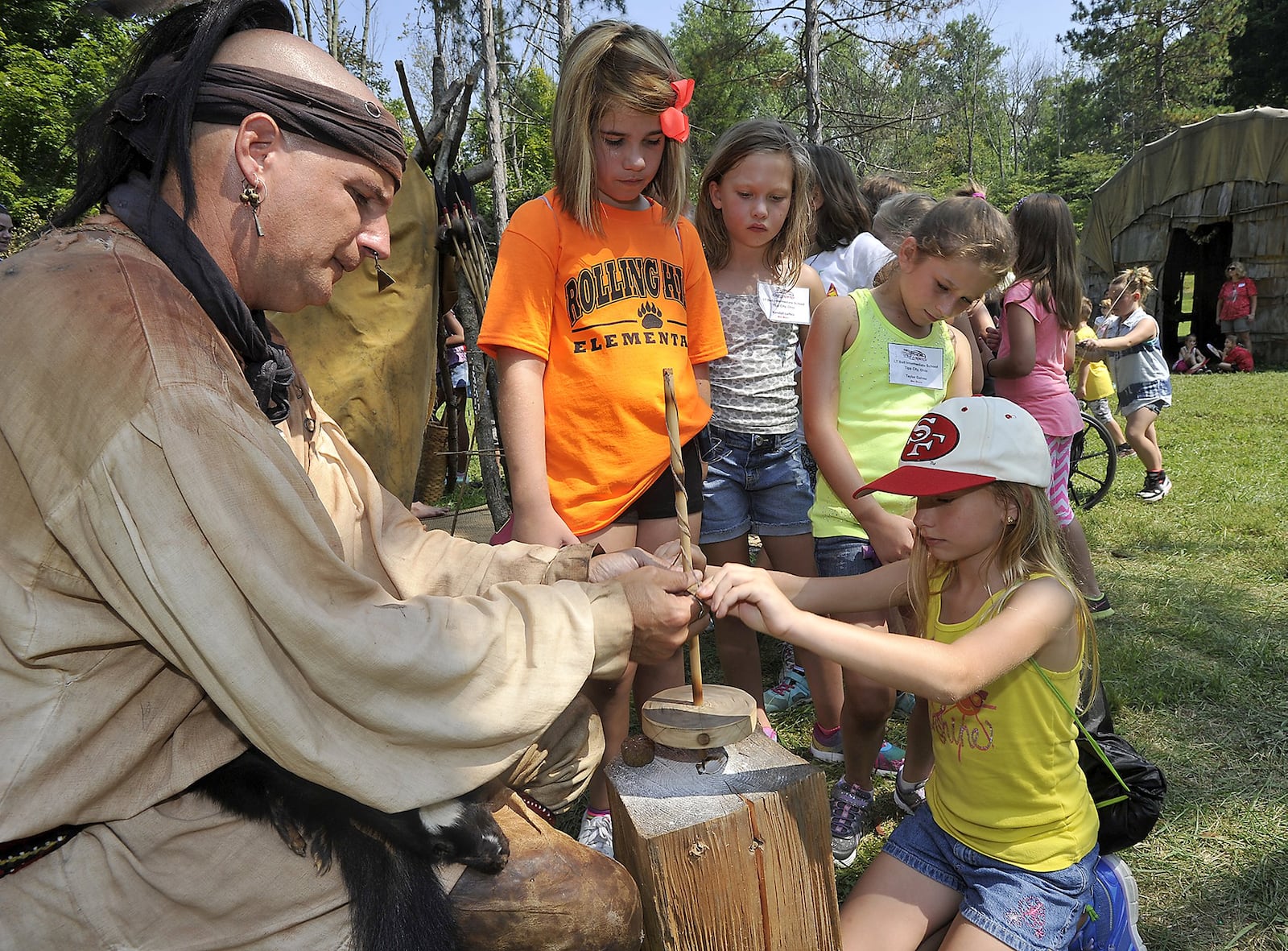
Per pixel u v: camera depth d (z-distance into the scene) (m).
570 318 2.45
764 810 1.56
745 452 3.00
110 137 1.41
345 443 1.85
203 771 1.33
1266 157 14.64
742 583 1.68
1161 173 15.88
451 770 1.36
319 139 1.39
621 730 2.51
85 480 1.18
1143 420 6.44
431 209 4.25
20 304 1.22
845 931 1.95
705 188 3.06
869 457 2.69
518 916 1.48
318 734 1.28
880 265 3.84
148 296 1.26
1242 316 15.20
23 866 1.27
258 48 1.40
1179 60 49.06
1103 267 17.12
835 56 20.69
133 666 1.29
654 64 2.31
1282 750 3.10
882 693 2.44
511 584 1.52
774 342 3.04
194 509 1.18
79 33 18.89
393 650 1.29
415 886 1.39
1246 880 2.46
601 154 2.39
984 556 1.94
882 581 2.16
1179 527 5.79
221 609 1.20
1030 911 1.82
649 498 2.55
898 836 2.08
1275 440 8.42
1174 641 4.02
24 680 1.23
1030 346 4.08
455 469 6.94
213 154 1.37
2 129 16.66
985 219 2.52
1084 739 2.03
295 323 3.90
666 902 1.50
